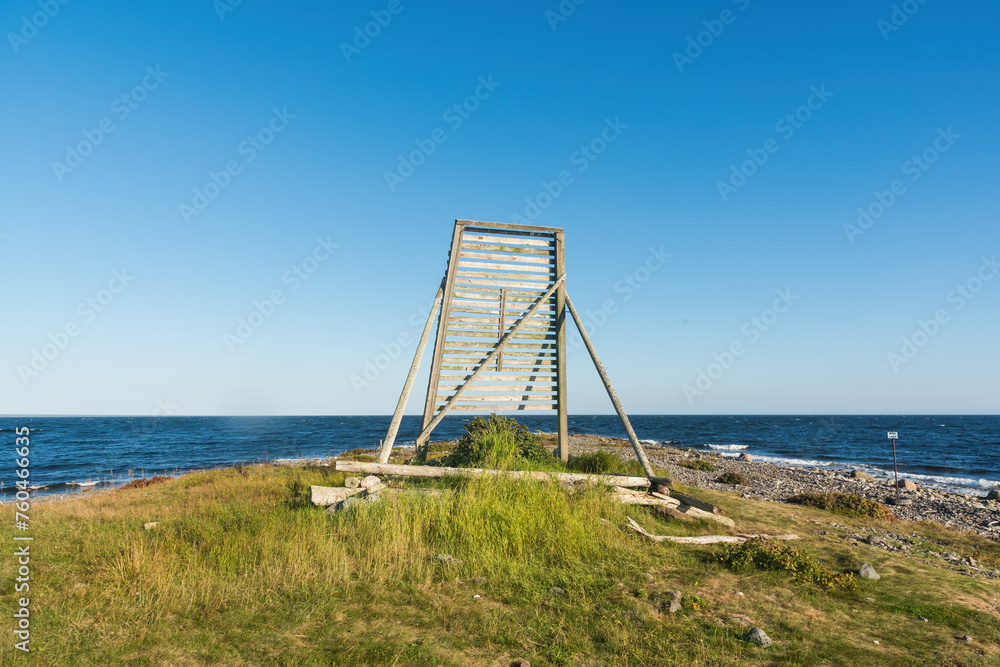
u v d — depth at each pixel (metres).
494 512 7.70
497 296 13.68
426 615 5.09
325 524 7.69
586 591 5.77
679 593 5.66
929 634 4.86
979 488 24.11
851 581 6.15
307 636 4.64
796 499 13.80
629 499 9.71
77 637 4.57
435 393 12.90
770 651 4.45
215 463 35.59
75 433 74.25
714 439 60.88
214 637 4.62
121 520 9.02
